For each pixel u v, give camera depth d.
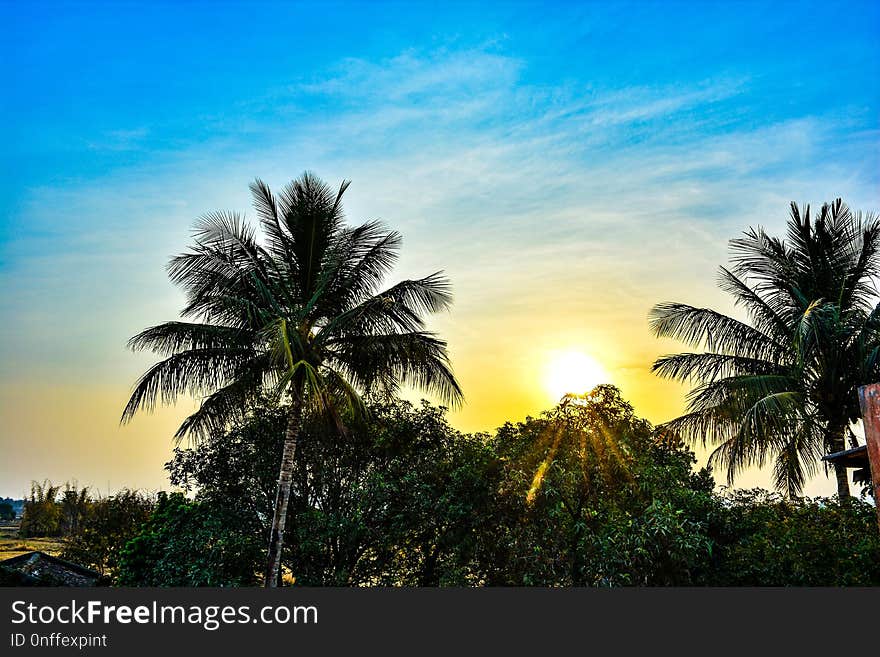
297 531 20.78
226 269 19.62
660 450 19.09
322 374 19.72
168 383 19.45
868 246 21.30
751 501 19.08
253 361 20.06
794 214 22.20
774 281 22.11
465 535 20.66
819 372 20.91
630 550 15.70
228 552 20.23
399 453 22.36
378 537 21.14
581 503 17.16
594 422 17.53
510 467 18.23
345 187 20.67
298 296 20.61
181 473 22.27
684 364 22.69
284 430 21.94
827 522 16.41
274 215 20.45
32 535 65.31
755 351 22.17
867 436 9.39
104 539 38.28
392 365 20.75
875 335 19.67
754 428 20.00
